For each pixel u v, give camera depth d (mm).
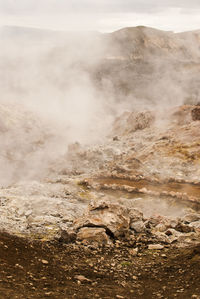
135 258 9633
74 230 11234
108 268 8703
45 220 12734
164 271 8477
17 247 8867
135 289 7438
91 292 6980
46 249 9500
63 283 7250
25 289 6559
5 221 12094
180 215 16484
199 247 9570
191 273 7980
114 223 11227
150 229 12148
